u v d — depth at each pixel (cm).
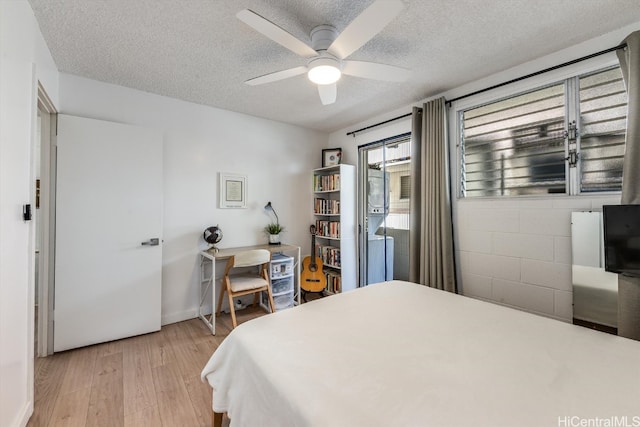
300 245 383
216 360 133
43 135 223
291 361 107
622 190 167
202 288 303
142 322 257
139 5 155
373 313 153
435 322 141
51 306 223
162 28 176
